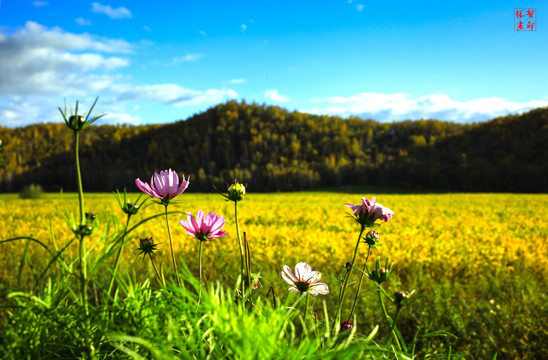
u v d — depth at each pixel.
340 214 18.52
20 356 0.83
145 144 127.62
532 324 3.57
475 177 75.19
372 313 3.72
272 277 4.27
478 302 4.25
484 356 3.22
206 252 6.40
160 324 0.90
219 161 114.75
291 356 0.76
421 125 122.25
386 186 90.69
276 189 94.75
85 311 0.89
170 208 17.84
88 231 0.87
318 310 3.38
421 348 3.23
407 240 9.05
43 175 103.25
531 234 11.99
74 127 0.85
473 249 7.93
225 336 0.79
